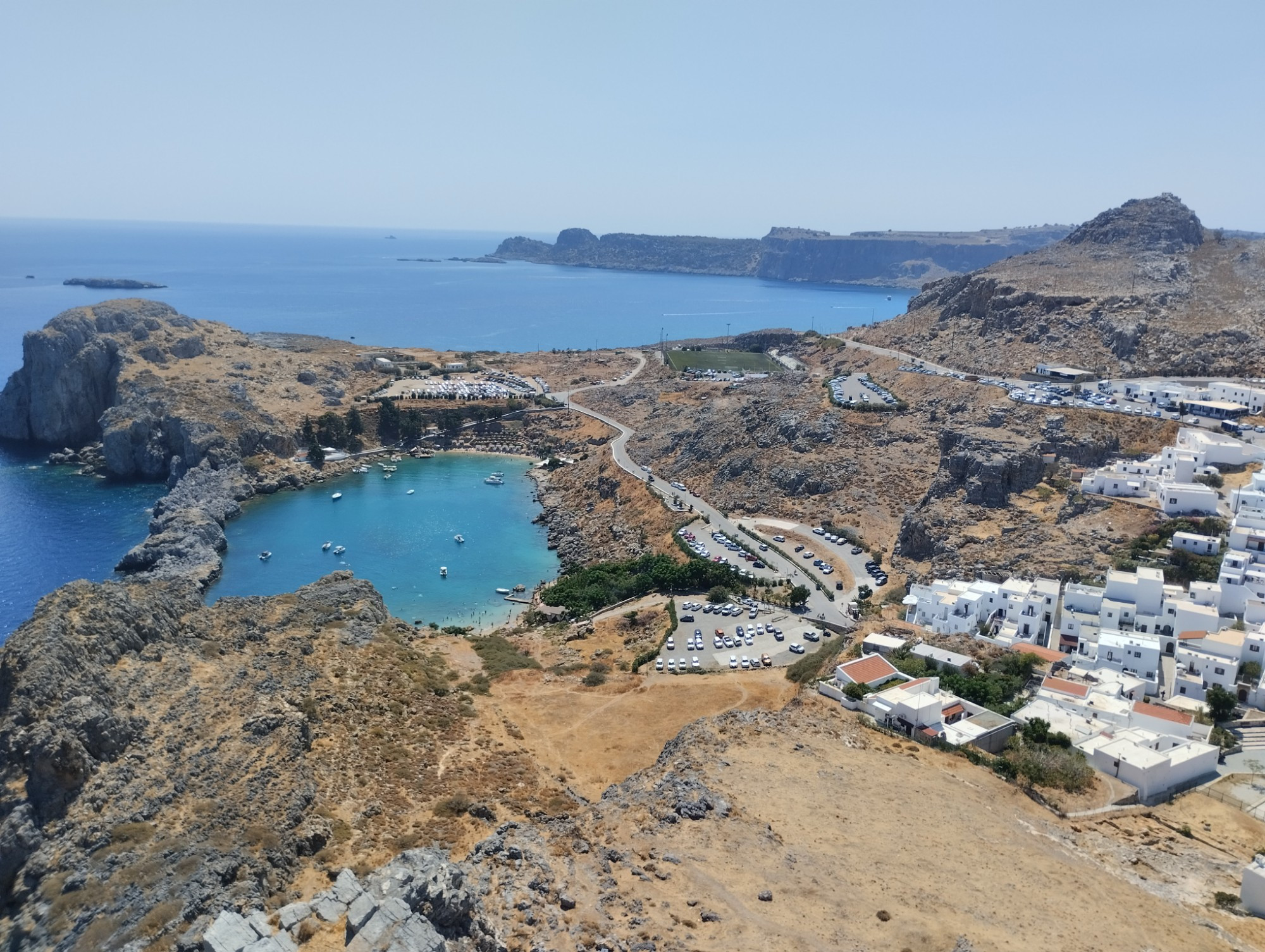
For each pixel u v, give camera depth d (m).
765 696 139.38
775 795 89.94
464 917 64.69
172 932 74.12
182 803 90.88
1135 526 171.25
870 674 121.94
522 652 169.00
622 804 88.62
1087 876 80.38
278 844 86.38
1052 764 101.25
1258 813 97.06
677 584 197.12
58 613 108.50
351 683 124.00
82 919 76.94
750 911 70.38
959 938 67.75
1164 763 100.56
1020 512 195.38
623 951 65.00
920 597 153.50
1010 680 123.56
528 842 80.69
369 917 61.25
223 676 115.81
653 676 152.25
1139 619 138.75
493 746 117.38
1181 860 86.56
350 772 102.25
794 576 199.50
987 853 82.00
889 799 90.75
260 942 59.25
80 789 90.06
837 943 66.75
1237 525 157.62
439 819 95.44
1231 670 122.56
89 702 96.31
